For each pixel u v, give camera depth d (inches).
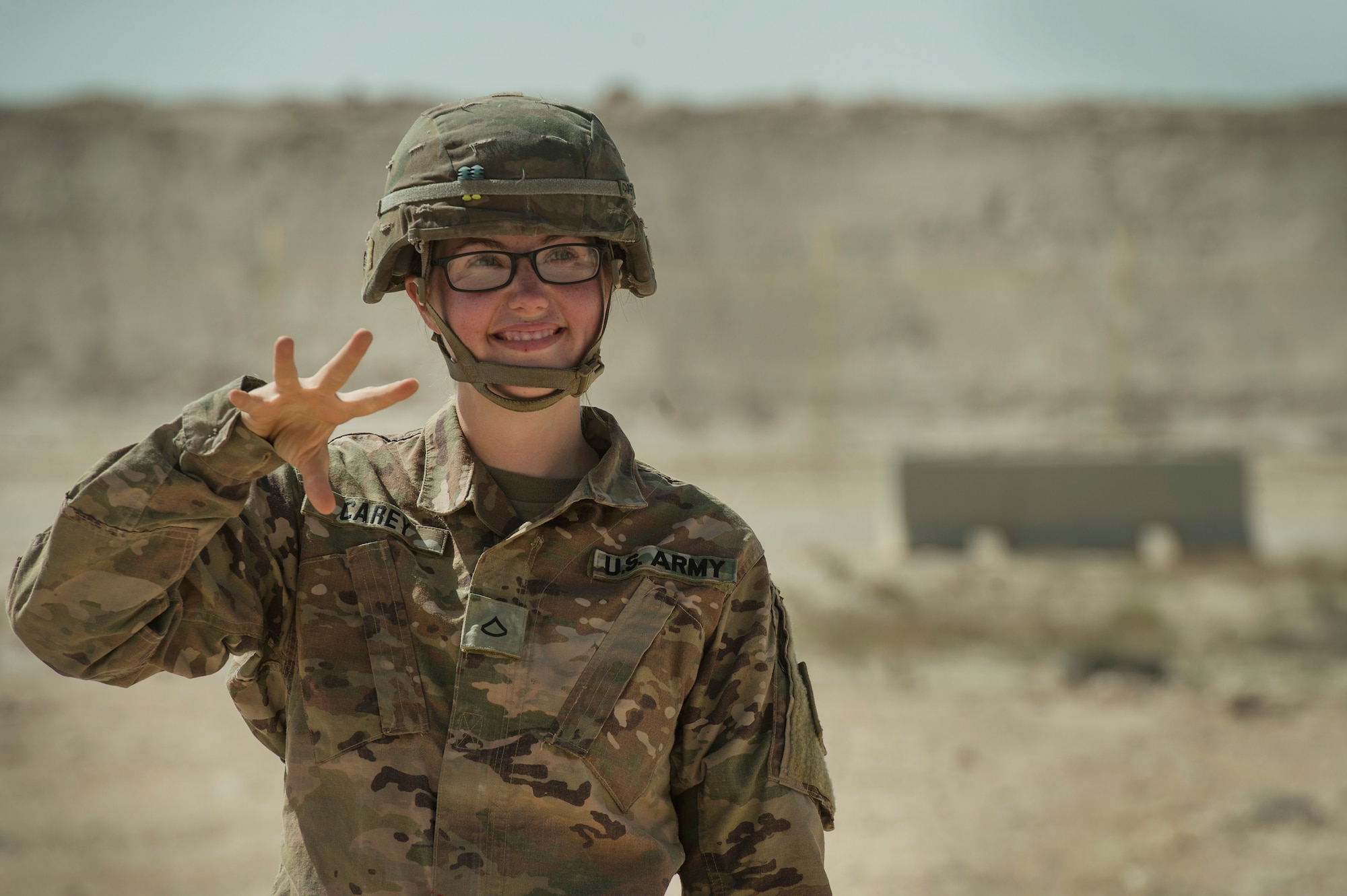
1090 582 639.8
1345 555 747.4
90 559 69.9
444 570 77.8
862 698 415.2
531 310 77.4
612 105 2191.2
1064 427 1606.8
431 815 73.6
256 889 243.0
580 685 76.2
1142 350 1754.4
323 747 75.2
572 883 74.4
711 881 81.8
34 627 71.9
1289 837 275.3
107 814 283.1
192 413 70.7
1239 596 601.6
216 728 358.9
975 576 651.5
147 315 1732.3
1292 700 413.7
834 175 2074.3
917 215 2010.3
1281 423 1624.0
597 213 78.4
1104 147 2132.1
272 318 1405.0
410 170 78.4
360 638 76.6
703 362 1669.5
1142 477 748.0
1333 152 2128.4
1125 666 458.6
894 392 1657.2
